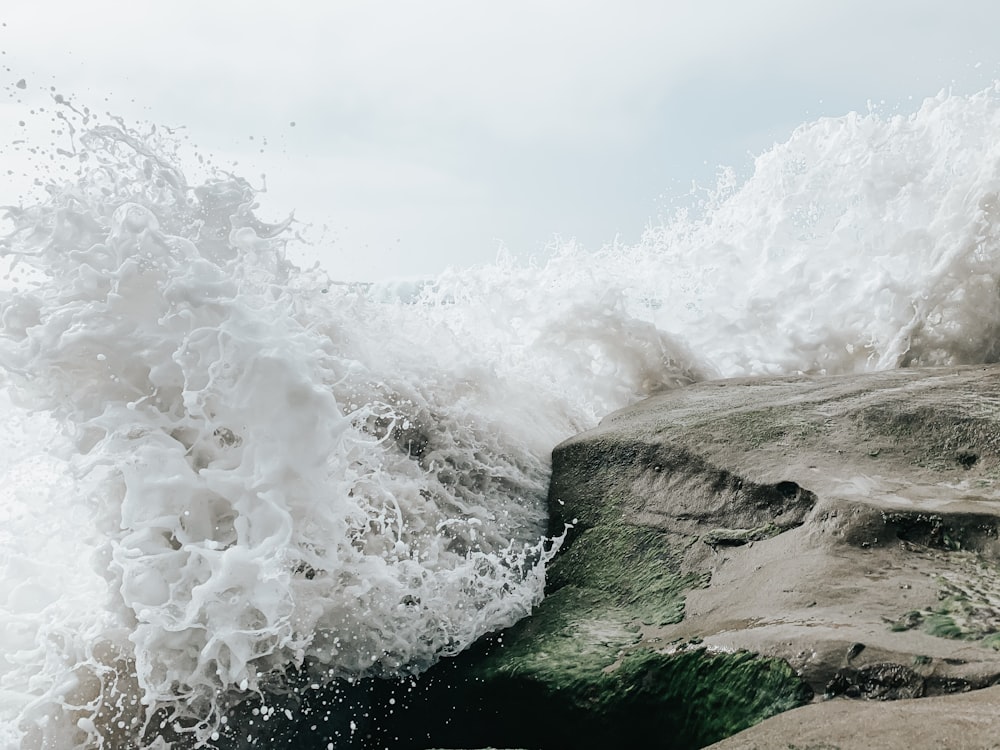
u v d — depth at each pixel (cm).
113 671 221
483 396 331
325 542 233
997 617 179
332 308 311
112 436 238
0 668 222
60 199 257
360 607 239
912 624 182
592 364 407
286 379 232
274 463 229
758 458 264
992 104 423
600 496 286
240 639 215
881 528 220
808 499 240
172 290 238
